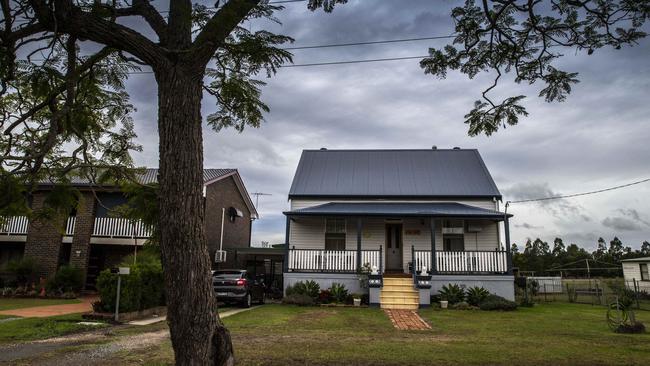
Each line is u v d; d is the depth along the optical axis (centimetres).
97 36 500
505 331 1113
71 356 779
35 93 576
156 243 616
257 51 537
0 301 1800
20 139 636
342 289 1820
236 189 2886
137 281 1365
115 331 1082
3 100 636
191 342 457
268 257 2777
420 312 1566
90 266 2338
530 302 1877
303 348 822
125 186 662
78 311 1434
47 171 612
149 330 1096
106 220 2212
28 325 1116
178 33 528
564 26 740
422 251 1916
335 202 2169
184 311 460
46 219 611
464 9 759
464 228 2067
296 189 2209
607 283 3148
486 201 2122
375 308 1694
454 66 811
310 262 1928
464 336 1019
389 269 2075
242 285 1708
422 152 2497
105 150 721
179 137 491
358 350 809
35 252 2181
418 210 1952
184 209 475
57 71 571
